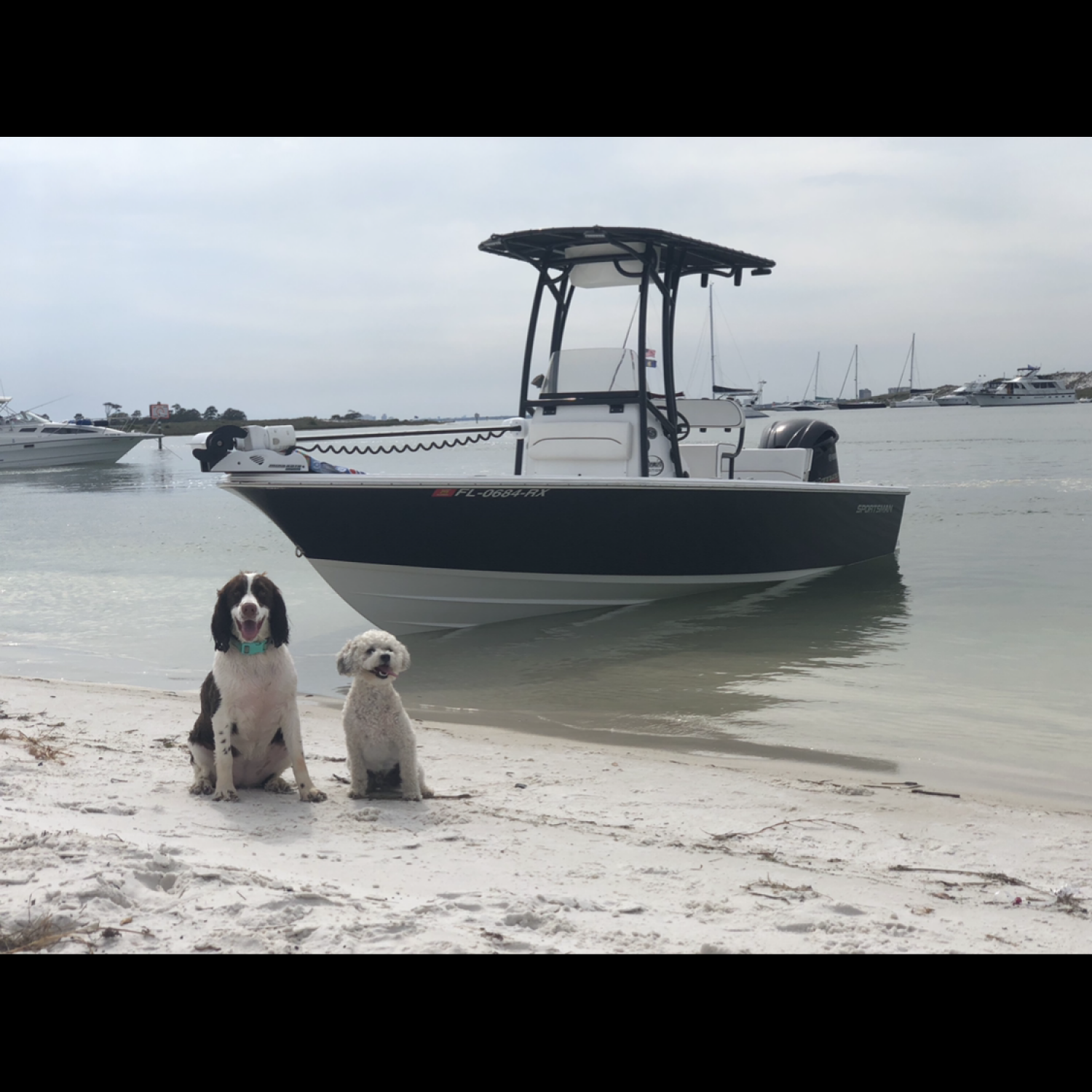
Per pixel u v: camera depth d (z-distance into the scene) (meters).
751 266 13.04
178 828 4.59
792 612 11.71
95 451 55.69
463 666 9.57
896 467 32.94
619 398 12.12
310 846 4.38
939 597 12.30
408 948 3.09
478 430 12.06
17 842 3.85
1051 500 22.41
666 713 7.69
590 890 3.89
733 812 5.26
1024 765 6.32
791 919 3.57
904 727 7.21
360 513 10.48
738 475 14.60
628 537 11.47
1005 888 4.14
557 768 6.16
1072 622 10.76
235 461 10.35
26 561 17.03
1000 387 123.06
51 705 7.70
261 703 5.25
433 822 4.93
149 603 12.95
